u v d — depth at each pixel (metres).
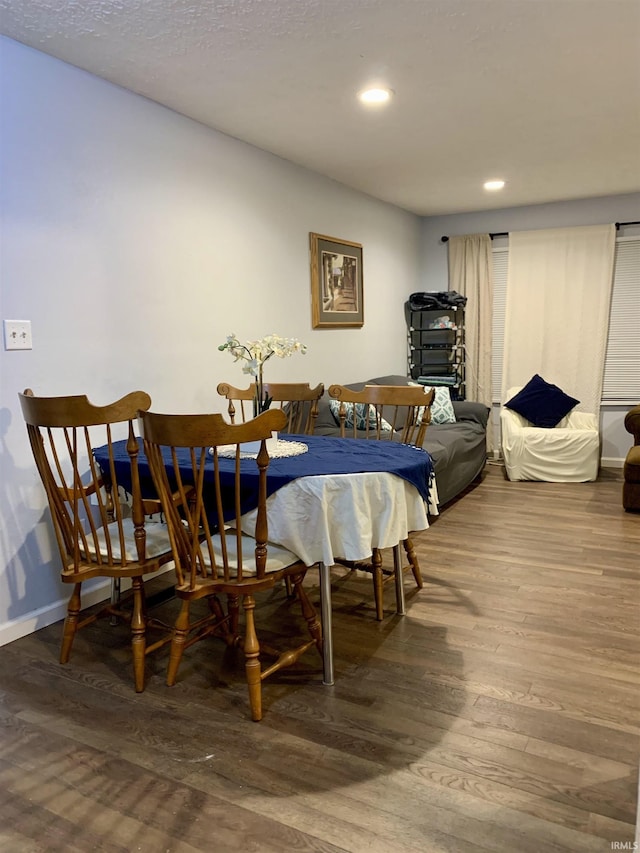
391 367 5.83
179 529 2.04
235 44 2.41
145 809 1.58
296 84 2.81
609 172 4.51
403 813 1.54
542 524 3.88
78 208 2.65
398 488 2.18
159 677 2.20
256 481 2.05
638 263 5.40
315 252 4.38
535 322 5.81
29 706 2.03
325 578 2.08
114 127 2.80
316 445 2.65
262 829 1.50
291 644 2.42
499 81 2.82
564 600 2.76
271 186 3.92
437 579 3.03
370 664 2.25
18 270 2.42
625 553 3.34
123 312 2.90
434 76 2.75
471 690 2.07
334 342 4.77
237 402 3.64
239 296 3.67
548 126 3.46
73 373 2.67
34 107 2.45
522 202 5.61
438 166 4.27
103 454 2.54
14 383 2.44
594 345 5.60
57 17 2.18
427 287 6.36
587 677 2.13
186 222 3.25
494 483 5.05
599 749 1.76
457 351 6.07
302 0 2.10
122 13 2.16
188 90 2.87
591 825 1.49
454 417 5.27
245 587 1.92
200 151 3.32
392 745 1.80
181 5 2.11
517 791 1.60
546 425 5.37
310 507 2.03
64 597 2.70
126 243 2.90
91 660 2.33
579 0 2.13
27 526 2.52
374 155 3.98
